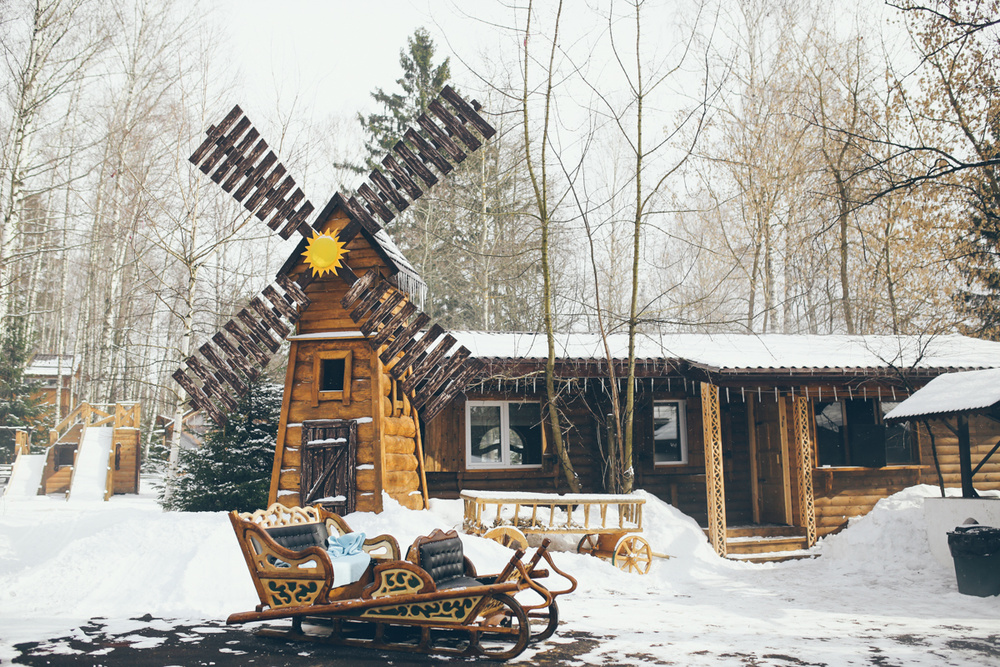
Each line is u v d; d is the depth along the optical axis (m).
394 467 10.91
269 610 6.41
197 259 16.02
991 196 15.41
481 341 14.36
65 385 34.44
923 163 16.81
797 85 20.95
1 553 10.23
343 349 11.02
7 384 27.72
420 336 11.70
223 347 11.05
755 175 22.06
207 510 12.82
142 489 26.69
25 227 25.83
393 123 28.38
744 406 15.05
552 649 6.23
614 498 11.03
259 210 11.19
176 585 8.02
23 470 24.48
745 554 12.78
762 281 23.61
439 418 13.25
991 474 14.62
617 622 7.47
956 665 5.85
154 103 21.06
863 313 20.16
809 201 19.52
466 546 9.73
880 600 9.19
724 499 13.95
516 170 19.30
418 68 28.64
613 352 13.82
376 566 6.24
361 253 11.16
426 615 6.10
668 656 6.01
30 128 18.02
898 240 18.39
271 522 6.97
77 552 8.78
